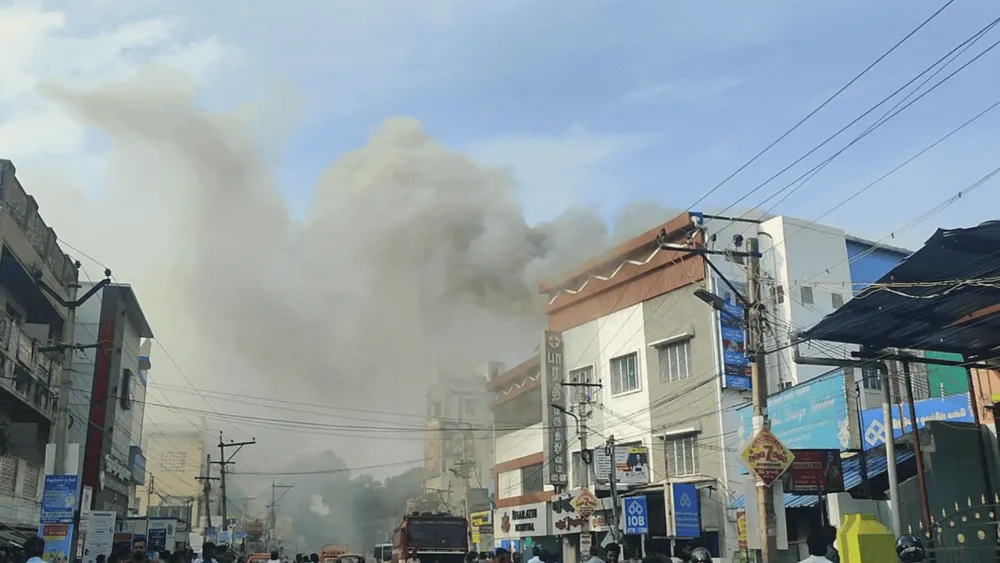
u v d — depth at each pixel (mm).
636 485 37312
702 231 38375
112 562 16188
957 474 19438
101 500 41562
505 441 56094
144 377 53469
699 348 38062
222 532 54656
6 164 27891
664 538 34375
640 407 41438
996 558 18219
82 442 40375
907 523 19281
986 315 16094
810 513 24891
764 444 18203
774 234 37656
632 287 42906
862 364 18516
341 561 46406
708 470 36656
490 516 56906
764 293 36844
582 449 38031
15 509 29719
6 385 28266
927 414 24688
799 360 18250
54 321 34062
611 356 43938
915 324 16672
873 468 22906
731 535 34375
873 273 39156
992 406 19969
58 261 34031
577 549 43781
